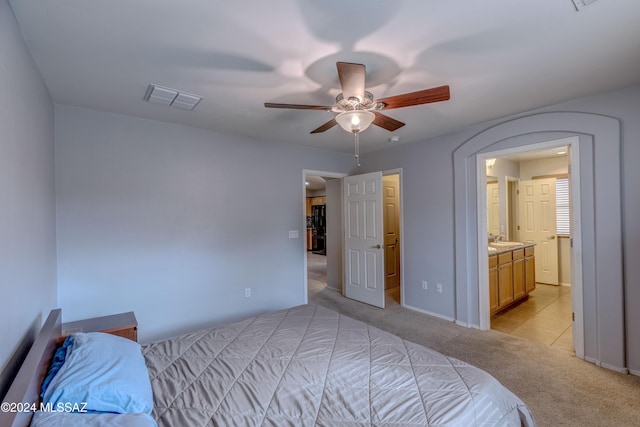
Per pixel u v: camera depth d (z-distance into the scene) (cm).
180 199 328
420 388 137
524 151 304
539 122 288
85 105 267
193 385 145
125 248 294
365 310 420
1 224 121
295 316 237
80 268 271
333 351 174
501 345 301
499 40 176
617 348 249
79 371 121
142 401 120
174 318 323
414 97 191
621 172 247
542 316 389
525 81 230
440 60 197
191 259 335
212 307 349
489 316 349
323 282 608
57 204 260
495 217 549
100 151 282
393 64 201
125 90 237
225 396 136
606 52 191
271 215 401
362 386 141
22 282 151
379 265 435
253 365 161
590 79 228
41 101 208
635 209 241
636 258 241
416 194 410
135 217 300
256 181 388
